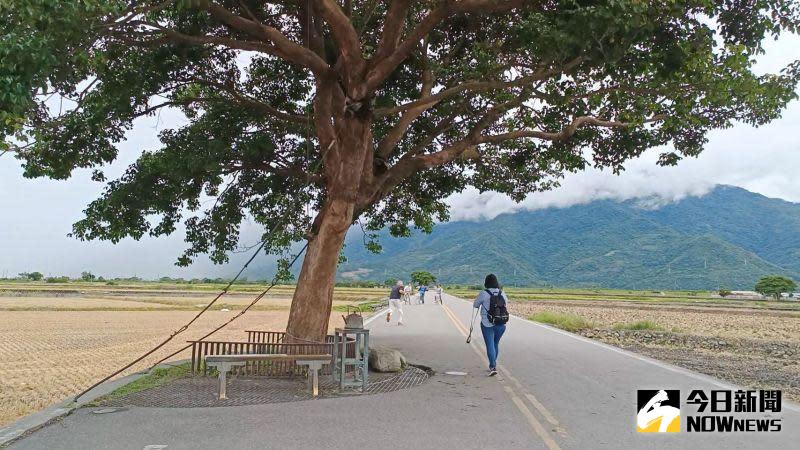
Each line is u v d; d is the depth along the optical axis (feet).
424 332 65.62
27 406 28.63
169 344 59.16
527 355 45.85
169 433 20.62
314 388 28.14
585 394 29.73
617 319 122.31
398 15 30.37
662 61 28.91
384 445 19.48
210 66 37.65
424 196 49.49
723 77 29.60
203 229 41.98
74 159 33.86
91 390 28.96
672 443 21.03
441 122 41.88
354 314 31.40
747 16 29.07
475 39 37.60
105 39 27.91
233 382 31.24
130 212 36.17
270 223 44.04
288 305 151.74
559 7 25.64
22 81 17.71
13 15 18.43
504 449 19.40
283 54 31.89
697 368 45.27
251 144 35.53
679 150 41.01
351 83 31.42
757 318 139.33
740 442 21.57
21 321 91.35
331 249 34.65
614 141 42.63
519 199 51.55
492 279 36.29
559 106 37.17
